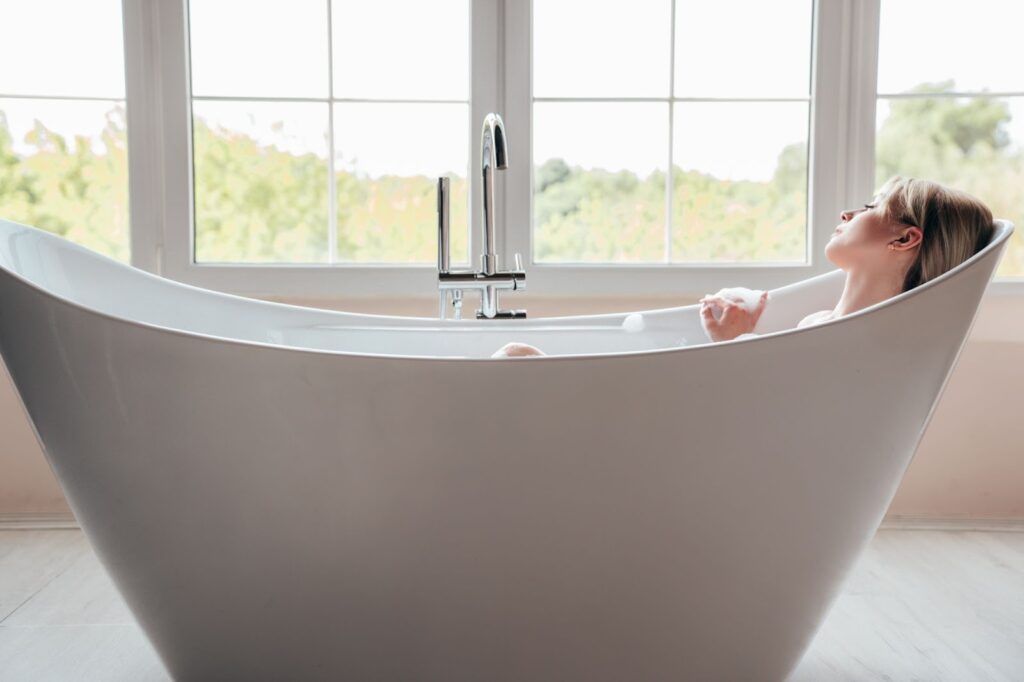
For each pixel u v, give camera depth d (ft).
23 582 6.03
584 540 3.91
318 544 3.90
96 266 5.77
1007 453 7.39
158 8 7.24
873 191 7.45
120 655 4.93
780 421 3.91
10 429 7.27
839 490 4.08
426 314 7.47
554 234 7.50
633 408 3.80
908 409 4.15
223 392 3.79
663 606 4.04
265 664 4.13
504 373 3.75
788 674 4.42
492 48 7.32
